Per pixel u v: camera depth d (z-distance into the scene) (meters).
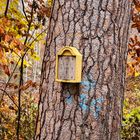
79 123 2.28
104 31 2.33
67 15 2.36
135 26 3.93
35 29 4.74
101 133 2.30
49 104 2.39
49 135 2.37
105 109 2.31
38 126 2.47
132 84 8.23
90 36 2.31
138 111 4.32
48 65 2.45
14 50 3.99
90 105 2.28
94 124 2.28
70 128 2.29
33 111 5.22
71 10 2.35
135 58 4.05
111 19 2.35
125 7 2.46
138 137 4.12
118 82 2.39
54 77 2.39
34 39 4.61
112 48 2.34
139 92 7.97
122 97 2.47
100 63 2.30
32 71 11.30
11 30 4.09
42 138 2.41
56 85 2.37
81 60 2.26
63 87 2.32
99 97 2.29
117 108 2.40
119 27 2.39
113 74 2.35
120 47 2.41
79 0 2.34
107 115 2.33
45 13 4.64
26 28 4.65
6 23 3.79
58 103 2.34
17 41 3.72
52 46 2.43
